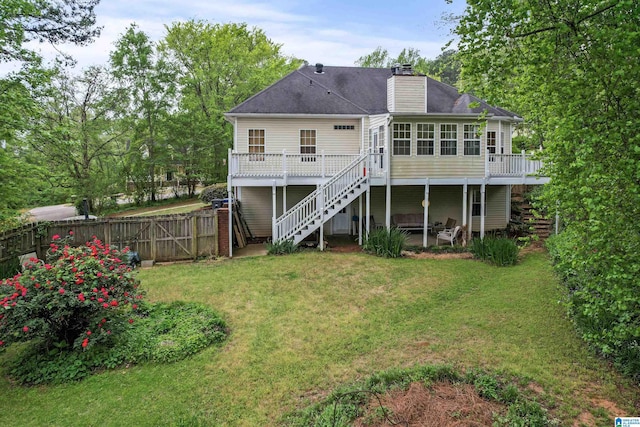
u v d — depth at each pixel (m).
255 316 8.52
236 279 11.08
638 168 4.33
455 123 15.03
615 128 4.68
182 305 9.03
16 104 10.41
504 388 5.46
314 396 5.58
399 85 16.59
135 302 7.29
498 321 7.97
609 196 4.65
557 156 5.36
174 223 13.50
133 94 26.39
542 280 10.45
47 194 22.77
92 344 6.43
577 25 5.00
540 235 16.47
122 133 26.59
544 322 7.79
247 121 16.62
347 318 8.40
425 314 8.59
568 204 5.22
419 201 18.14
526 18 5.38
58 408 5.43
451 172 15.09
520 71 6.27
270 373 6.19
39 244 12.55
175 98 28.67
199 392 5.72
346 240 16.52
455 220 17.41
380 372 5.96
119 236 13.15
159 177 29.61
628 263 4.70
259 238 17.64
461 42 5.93
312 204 14.80
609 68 4.72
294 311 8.81
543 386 5.59
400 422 4.71
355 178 14.75
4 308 6.05
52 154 21.28
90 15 13.22
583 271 6.24
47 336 6.64
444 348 6.86
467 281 10.78
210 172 29.22
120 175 25.56
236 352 6.89
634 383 5.63
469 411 4.89
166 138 27.86
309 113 16.55
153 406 5.42
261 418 5.11
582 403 5.20
